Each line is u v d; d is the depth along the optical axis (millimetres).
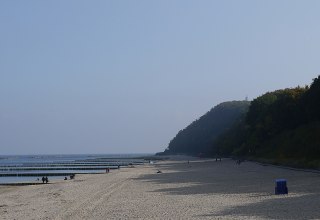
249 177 62062
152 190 45562
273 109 129500
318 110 100812
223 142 199250
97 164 195000
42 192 48875
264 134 132250
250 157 132875
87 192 45750
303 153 89438
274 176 61312
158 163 168000
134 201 34375
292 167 82000
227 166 107688
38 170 139875
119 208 29750
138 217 25000
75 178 80000
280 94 143375
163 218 24266
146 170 105562
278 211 25375
